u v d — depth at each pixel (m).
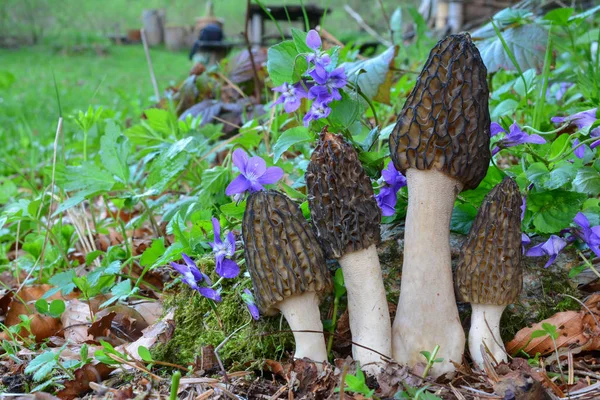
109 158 0.39
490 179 0.31
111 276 0.37
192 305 0.31
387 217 0.32
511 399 0.23
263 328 0.29
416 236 0.25
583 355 0.28
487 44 0.45
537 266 0.30
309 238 0.26
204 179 0.36
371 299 0.26
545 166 0.30
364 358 0.26
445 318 0.26
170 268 0.38
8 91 1.40
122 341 0.33
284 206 0.26
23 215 0.41
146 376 0.28
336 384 0.25
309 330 0.26
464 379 0.26
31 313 0.38
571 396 0.25
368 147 0.32
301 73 0.31
